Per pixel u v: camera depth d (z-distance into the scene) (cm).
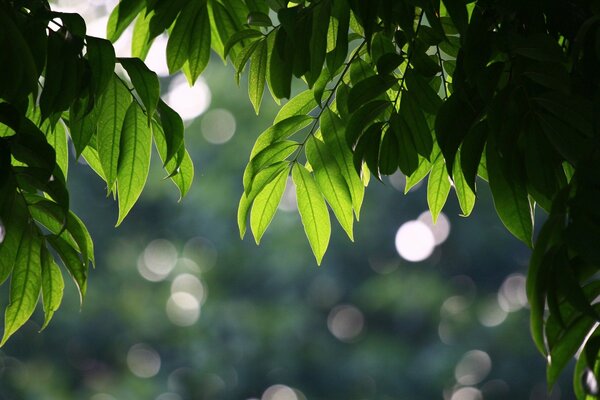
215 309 671
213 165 623
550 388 184
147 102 196
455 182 207
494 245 676
